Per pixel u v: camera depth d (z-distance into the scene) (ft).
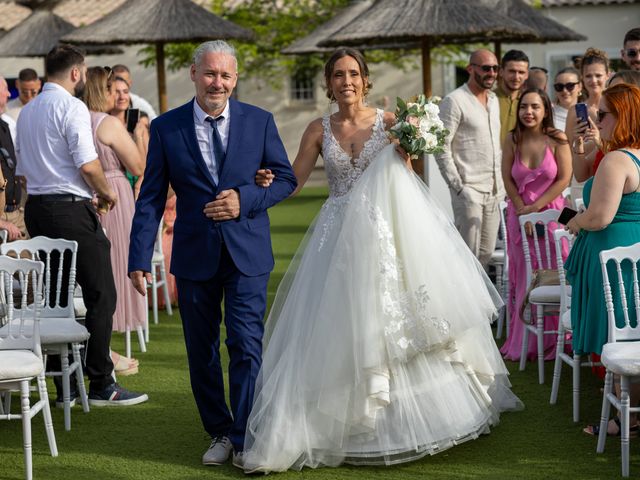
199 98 15.64
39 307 16.53
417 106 16.47
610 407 17.24
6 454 17.03
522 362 22.22
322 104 77.87
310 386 15.61
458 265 16.33
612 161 16.35
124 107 26.45
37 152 19.25
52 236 19.27
